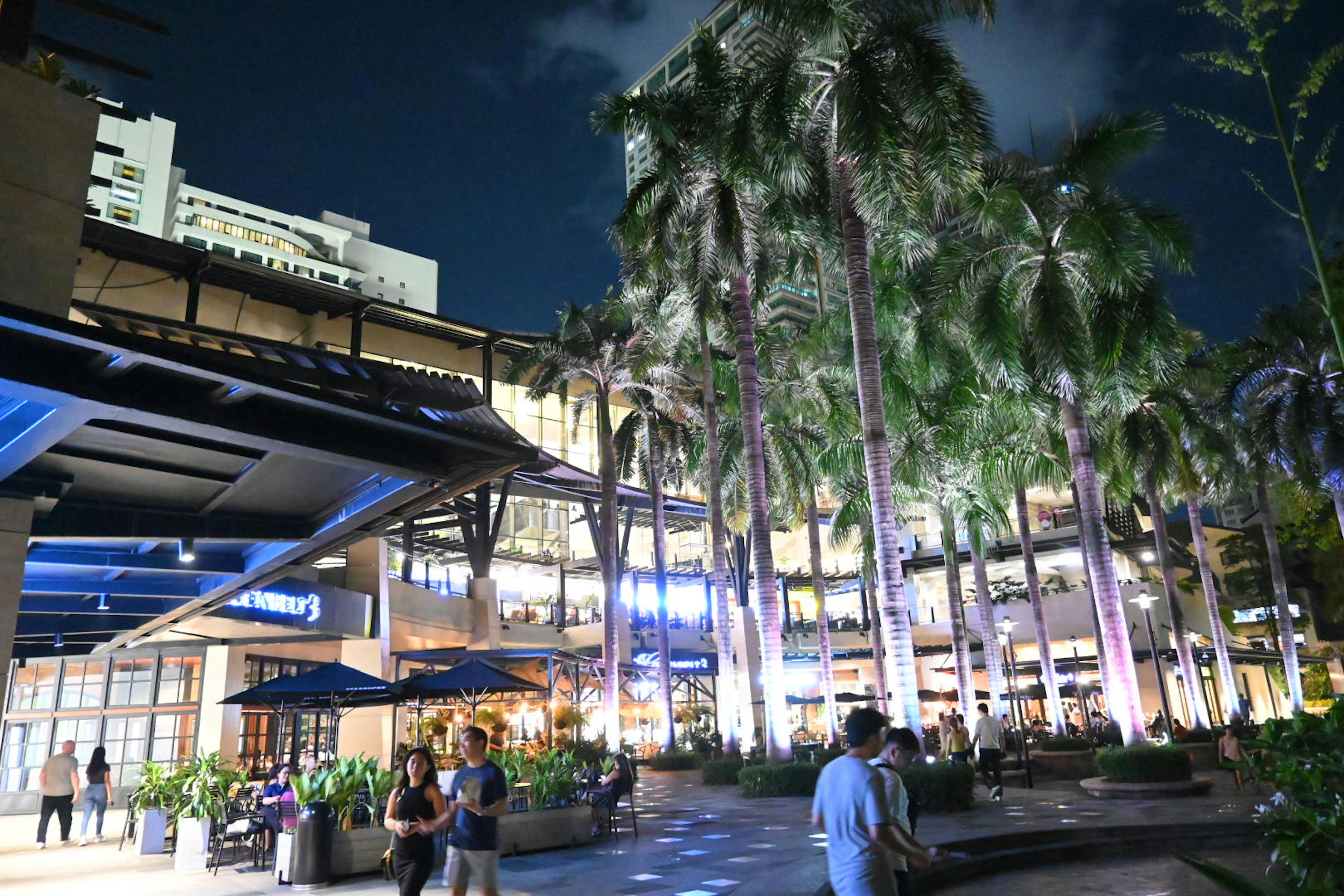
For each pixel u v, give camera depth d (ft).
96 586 44.60
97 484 32.14
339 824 40.70
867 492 103.76
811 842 45.11
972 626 178.70
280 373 26.45
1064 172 75.31
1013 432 102.89
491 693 62.85
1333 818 18.84
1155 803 58.70
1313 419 102.27
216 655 80.43
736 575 169.58
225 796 48.78
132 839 56.95
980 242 78.02
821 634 106.83
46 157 31.99
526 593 160.97
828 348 96.78
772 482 117.29
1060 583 180.04
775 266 83.66
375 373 29.04
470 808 23.17
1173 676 158.30
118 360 22.07
